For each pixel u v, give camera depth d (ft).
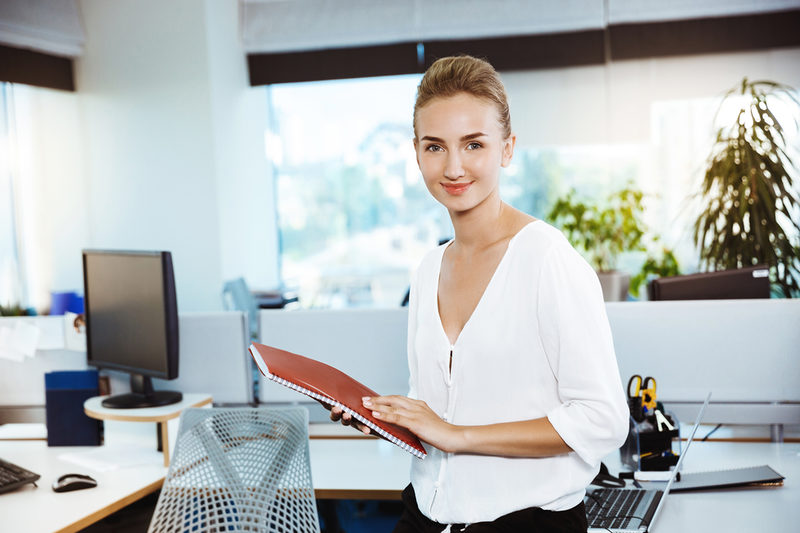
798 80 16.65
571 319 3.53
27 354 8.16
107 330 7.71
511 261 3.76
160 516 5.53
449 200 3.77
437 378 4.04
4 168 16.10
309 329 7.50
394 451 7.04
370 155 19.25
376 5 17.63
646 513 5.22
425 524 4.15
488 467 3.82
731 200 12.89
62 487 6.14
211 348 7.72
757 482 5.73
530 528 3.74
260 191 18.60
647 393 6.17
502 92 3.77
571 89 17.62
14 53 14.99
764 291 7.43
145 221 16.55
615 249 16.61
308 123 19.38
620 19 17.15
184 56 16.05
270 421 5.54
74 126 16.63
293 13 17.75
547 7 17.31
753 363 6.81
